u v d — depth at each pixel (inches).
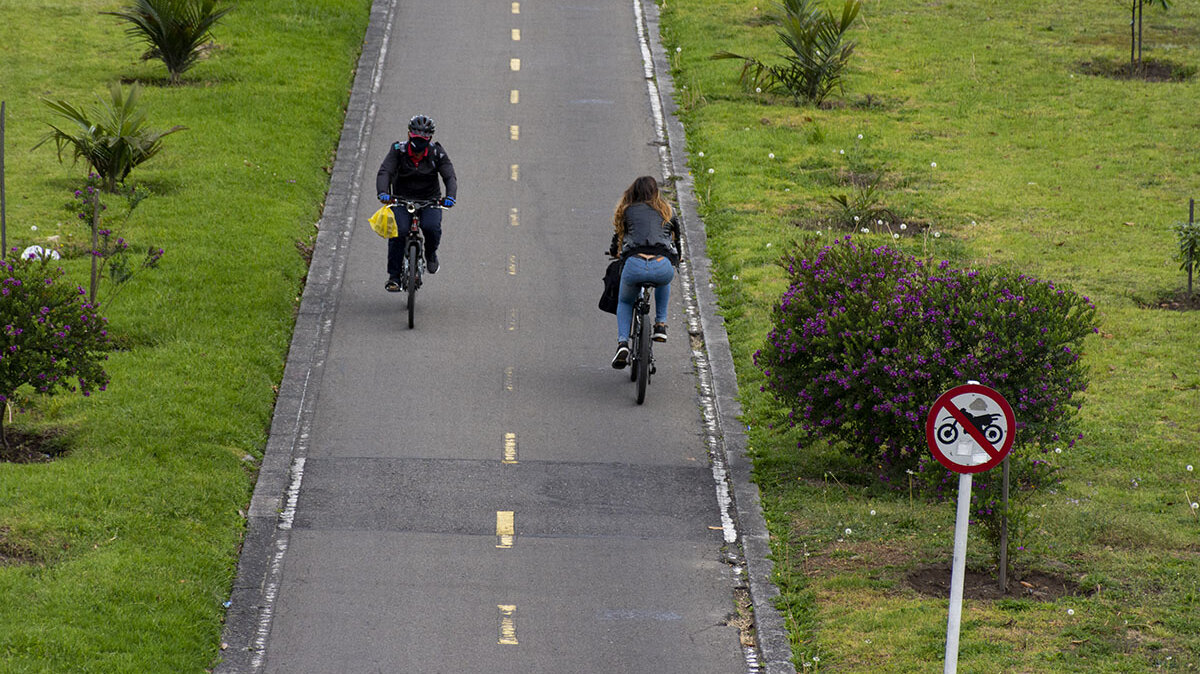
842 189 2733.8
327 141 2901.1
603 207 2598.4
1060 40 3956.7
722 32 3900.1
